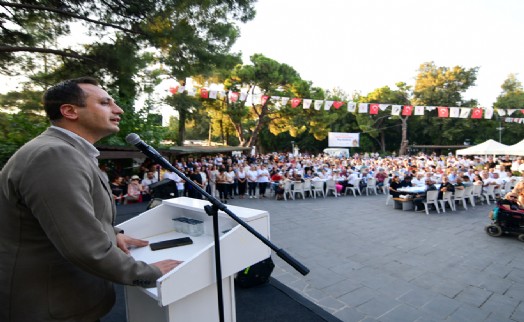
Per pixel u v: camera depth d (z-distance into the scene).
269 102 21.36
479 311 3.07
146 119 10.72
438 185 9.20
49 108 1.17
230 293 1.70
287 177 11.23
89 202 1.03
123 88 6.03
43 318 1.03
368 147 38.97
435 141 35.47
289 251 4.92
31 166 0.96
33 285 1.02
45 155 0.98
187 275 1.36
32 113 6.80
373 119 36.31
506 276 3.94
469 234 5.99
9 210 1.02
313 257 4.63
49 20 5.57
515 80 39.00
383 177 12.56
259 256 1.78
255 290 3.25
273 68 19.78
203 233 2.11
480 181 9.43
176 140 17.75
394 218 7.50
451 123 32.69
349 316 2.93
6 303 1.01
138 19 5.76
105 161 10.03
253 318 2.67
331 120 23.62
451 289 3.55
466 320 2.90
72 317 1.09
